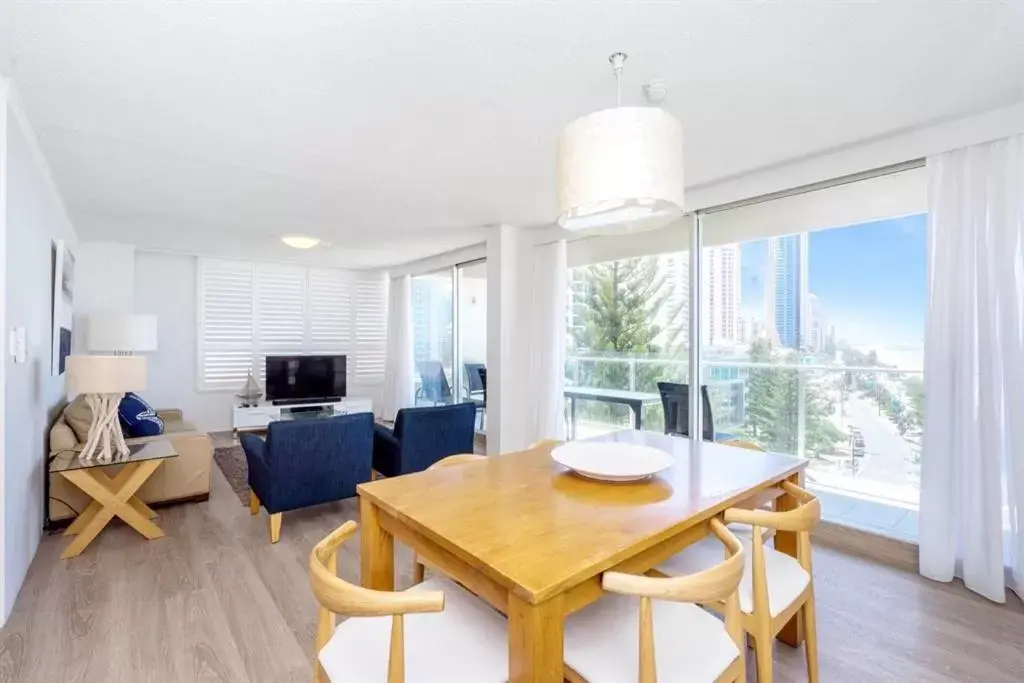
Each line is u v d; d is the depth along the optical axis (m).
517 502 1.49
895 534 2.86
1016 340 2.26
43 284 2.96
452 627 1.31
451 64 1.90
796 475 2.00
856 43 1.77
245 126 2.45
